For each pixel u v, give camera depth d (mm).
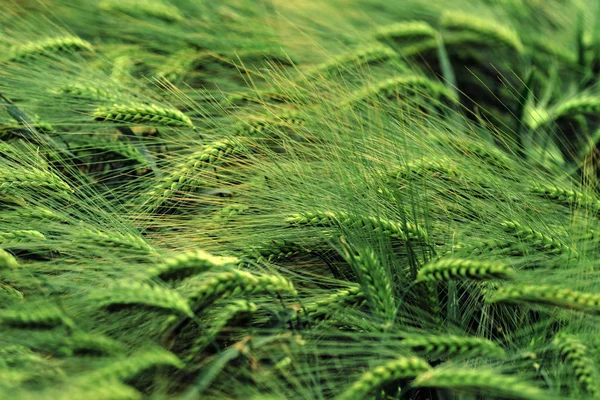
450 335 1568
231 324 1578
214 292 1541
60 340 1515
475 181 1708
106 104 1771
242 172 1736
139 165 1760
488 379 1491
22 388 1486
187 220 1720
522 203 1703
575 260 1643
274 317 1604
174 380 1549
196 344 1560
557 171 1825
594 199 1713
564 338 1574
